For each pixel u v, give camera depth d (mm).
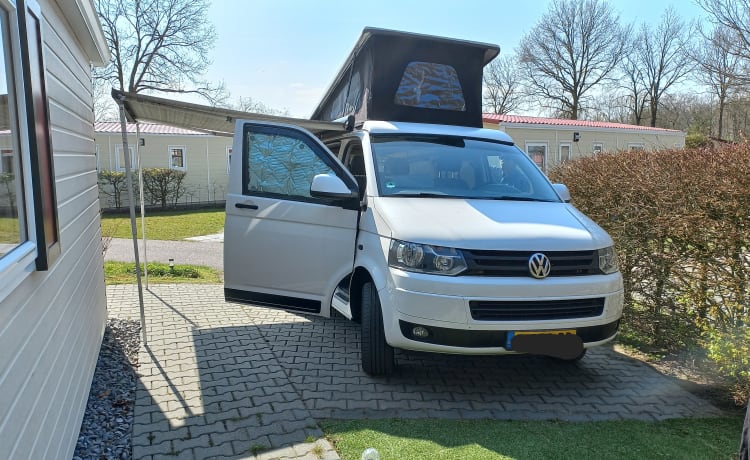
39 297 2379
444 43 5488
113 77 29438
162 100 4383
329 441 3104
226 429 3240
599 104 40312
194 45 30516
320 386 3945
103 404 3627
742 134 4457
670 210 4398
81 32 4055
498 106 44000
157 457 2916
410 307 3447
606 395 3910
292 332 5328
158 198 22641
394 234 3656
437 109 5555
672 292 4570
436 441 3119
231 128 6598
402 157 4543
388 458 2914
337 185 4156
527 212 4020
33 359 2225
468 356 4727
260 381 4023
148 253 10938
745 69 19453
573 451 3037
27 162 2236
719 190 3875
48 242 2457
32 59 2322
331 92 7672
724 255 3895
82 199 4023
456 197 4266
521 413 3564
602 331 3664
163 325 5508
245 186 4699
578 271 3613
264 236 4602
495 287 3377
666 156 5273
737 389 3639
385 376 4148
